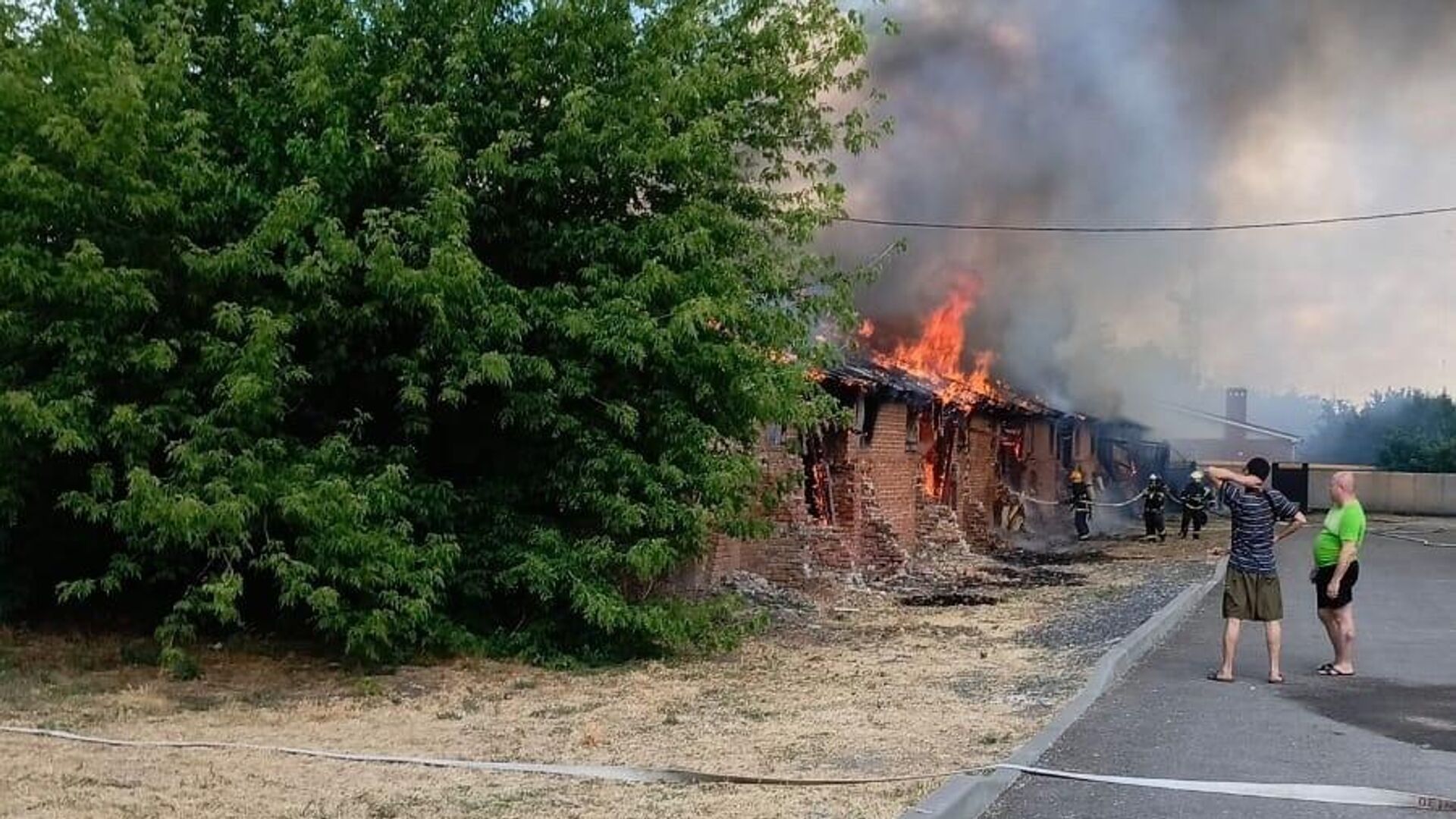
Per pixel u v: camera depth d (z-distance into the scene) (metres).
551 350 10.96
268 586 11.12
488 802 6.31
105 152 9.17
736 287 11.05
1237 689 9.93
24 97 9.06
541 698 9.45
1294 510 10.30
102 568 11.32
